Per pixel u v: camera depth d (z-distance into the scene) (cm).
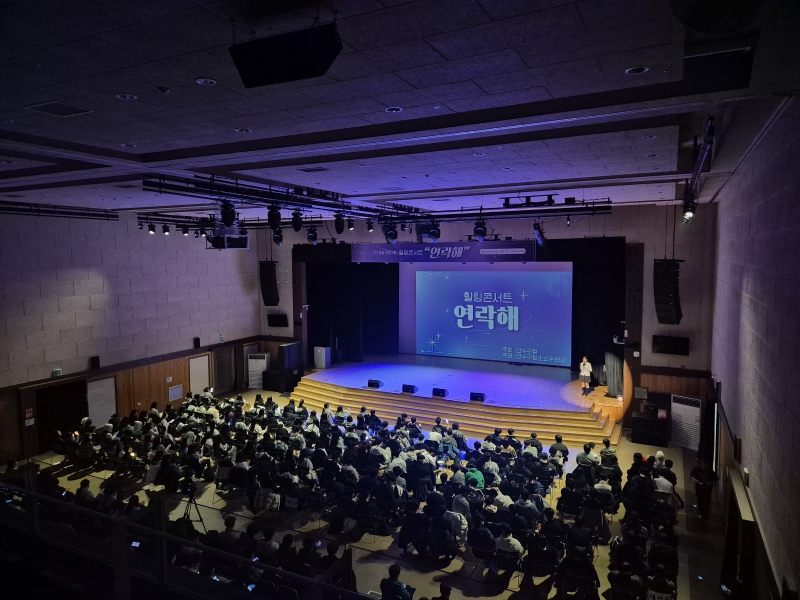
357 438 1438
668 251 1848
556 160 1027
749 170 993
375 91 622
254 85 423
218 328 2400
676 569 895
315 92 621
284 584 690
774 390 696
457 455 1412
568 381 2170
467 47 492
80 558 662
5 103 650
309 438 1462
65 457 1612
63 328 1800
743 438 974
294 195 1400
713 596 962
